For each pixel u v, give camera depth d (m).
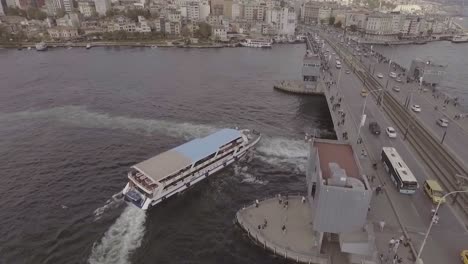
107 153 97.62
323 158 59.06
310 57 155.38
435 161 79.62
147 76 185.50
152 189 74.38
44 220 69.88
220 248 64.50
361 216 50.97
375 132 93.31
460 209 62.69
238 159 95.62
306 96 158.25
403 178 66.69
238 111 135.38
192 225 70.56
